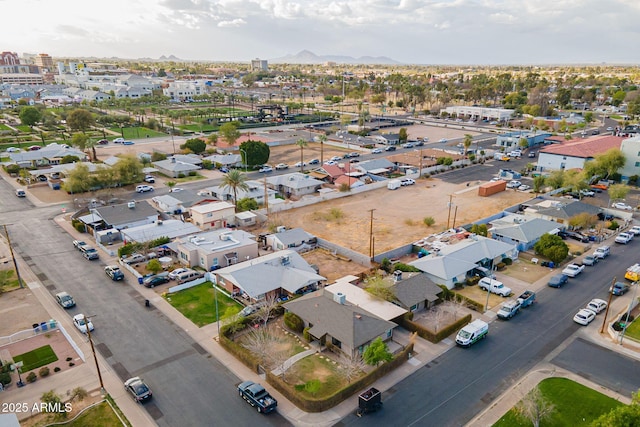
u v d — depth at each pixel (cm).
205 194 10238
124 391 4191
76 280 6419
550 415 3856
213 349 4853
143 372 4466
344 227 8706
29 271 6675
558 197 10150
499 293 6034
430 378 4394
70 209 9462
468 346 4897
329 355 4756
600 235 7988
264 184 11069
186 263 6944
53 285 6262
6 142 16150
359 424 3791
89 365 4566
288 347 4903
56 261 7044
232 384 4309
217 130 19262
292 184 10781
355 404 4050
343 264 7081
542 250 7112
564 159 12394
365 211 9669
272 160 14412
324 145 17000
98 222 8344
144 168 12225
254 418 3866
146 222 8438
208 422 3819
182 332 5162
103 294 6025
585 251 7469
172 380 4353
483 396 4134
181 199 9462
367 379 4256
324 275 6656
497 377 4403
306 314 5141
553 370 4500
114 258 7188
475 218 9100
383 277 6397
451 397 4122
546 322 5412
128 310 5625
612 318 5466
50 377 4381
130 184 11394
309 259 7269
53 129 19012
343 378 4369
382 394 4162
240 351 4628
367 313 5125
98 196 10206
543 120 19912
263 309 5325
